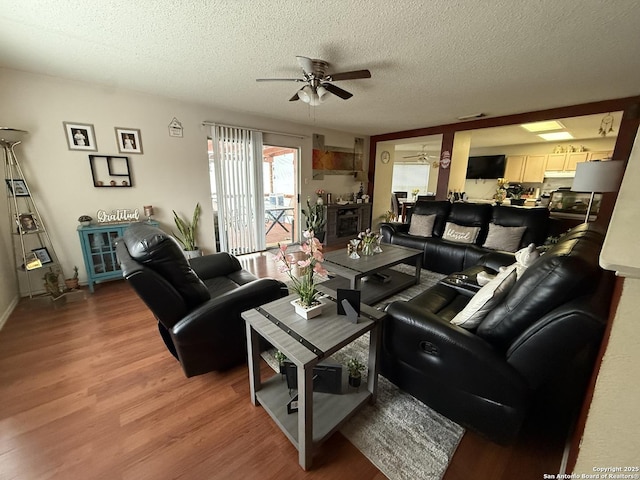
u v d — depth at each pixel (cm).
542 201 488
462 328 136
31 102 269
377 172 648
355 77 224
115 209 329
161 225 366
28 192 275
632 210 57
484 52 219
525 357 110
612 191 289
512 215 354
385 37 197
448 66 246
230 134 408
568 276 102
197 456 123
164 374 176
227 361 175
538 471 118
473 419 129
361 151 630
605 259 60
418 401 155
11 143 259
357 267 266
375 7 162
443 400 138
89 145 303
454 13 167
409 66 247
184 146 370
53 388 162
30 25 183
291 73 267
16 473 115
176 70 259
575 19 172
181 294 157
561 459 123
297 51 220
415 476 116
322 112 417
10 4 159
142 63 244
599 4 156
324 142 550
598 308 94
